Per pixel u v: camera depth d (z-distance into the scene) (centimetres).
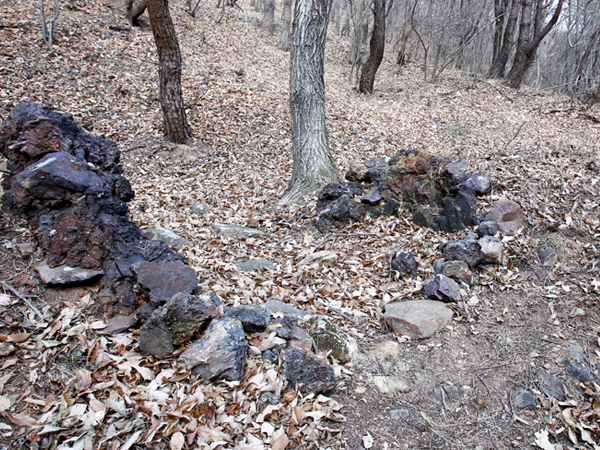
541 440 245
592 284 355
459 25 1938
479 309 354
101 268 295
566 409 261
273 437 226
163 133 816
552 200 474
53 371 238
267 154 823
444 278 368
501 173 540
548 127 1120
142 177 687
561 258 392
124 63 1058
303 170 598
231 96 1035
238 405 239
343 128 970
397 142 918
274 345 284
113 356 254
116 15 1315
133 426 216
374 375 291
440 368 300
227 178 719
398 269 404
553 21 1446
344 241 475
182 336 262
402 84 1619
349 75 1645
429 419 260
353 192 530
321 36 568
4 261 284
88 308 279
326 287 387
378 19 1342
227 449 216
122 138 779
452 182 489
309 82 578
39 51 959
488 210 455
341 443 237
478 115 1223
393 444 241
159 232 456
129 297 288
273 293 376
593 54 1928
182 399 234
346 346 308
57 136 326
